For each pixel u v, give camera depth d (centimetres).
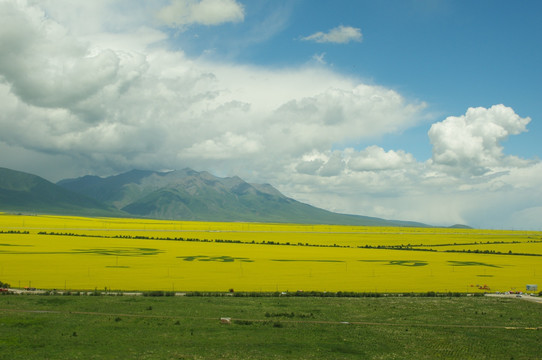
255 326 5772
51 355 4528
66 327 5475
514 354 4984
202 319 5997
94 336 5188
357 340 5338
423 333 5691
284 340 5244
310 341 5241
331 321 6156
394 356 4834
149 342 5022
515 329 5966
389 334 5619
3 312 6025
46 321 5691
